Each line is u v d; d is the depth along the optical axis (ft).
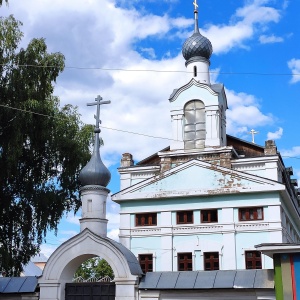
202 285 63.72
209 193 118.11
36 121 104.32
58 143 112.27
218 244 115.75
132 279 65.51
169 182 121.70
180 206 120.26
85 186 73.97
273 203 114.42
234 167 124.57
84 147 119.96
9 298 69.51
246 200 116.47
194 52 140.87
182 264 116.98
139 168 131.34
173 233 118.93
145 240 120.47
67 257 68.49
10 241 108.06
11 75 102.42
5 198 106.32
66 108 123.54
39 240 109.81
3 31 102.27
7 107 98.84
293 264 61.67
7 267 99.55
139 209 122.83
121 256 66.69
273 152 123.65
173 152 129.18
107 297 67.26
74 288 68.59
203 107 133.18
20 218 108.58
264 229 113.70
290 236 131.44
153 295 65.00
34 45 106.63
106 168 76.13
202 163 120.37
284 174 136.98
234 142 139.23
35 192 109.81
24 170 111.14
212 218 118.21
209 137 129.49
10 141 98.48
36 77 104.78
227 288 62.59
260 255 112.68
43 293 67.72
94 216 71.97
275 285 61.57
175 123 133.28
